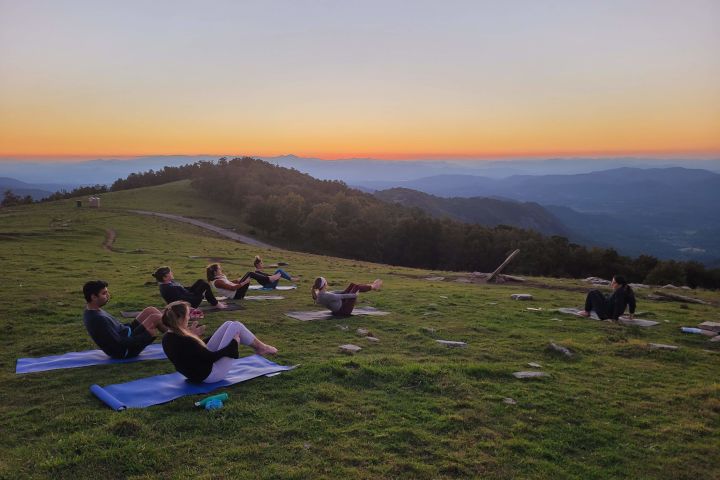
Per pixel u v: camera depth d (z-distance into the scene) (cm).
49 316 1528
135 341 1080
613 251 8994
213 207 12912
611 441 778
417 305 1945
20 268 2706
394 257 11562
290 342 1274
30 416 775
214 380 923
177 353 895
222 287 1838
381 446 710
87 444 676
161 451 670
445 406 867
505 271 9350
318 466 648
